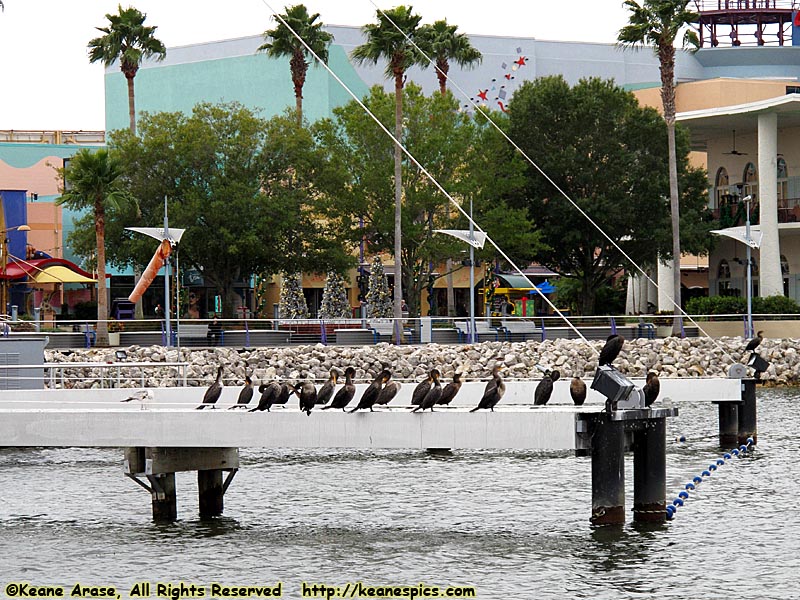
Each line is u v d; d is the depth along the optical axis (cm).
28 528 2870
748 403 4072
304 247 7719
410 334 6378
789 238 8200
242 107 8644
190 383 5078
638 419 2736
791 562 2514
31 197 10350
